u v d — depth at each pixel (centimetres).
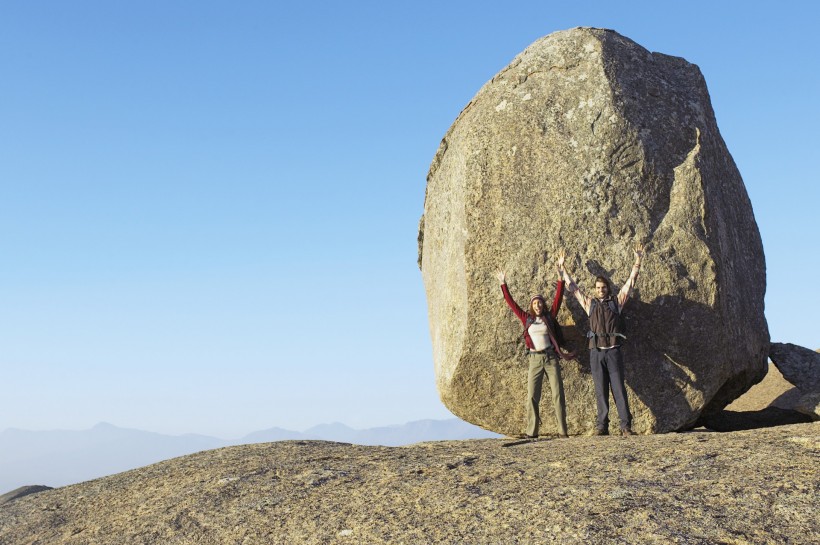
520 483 670
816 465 602
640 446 773
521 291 1102
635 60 1181
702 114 1182
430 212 1334
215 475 906
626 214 1098
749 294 1229
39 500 994
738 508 531
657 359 1081
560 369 1077
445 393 1187
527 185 1122
